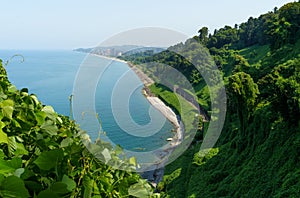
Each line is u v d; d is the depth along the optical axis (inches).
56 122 107.9
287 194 915.4
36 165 78.1
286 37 2385.6
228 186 1243.2
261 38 3075.8
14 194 60.4
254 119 1462.8
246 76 1589.6
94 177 95.0
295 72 1327.5
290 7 2588.6
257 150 1301.7
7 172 65.6
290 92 1203.9
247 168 1250.0
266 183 1093.8
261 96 1552.7
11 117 84.7
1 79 105.3
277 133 1244.5
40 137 87.7
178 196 1259.2
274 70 1678.2
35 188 72.0
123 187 104.9
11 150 76.8
